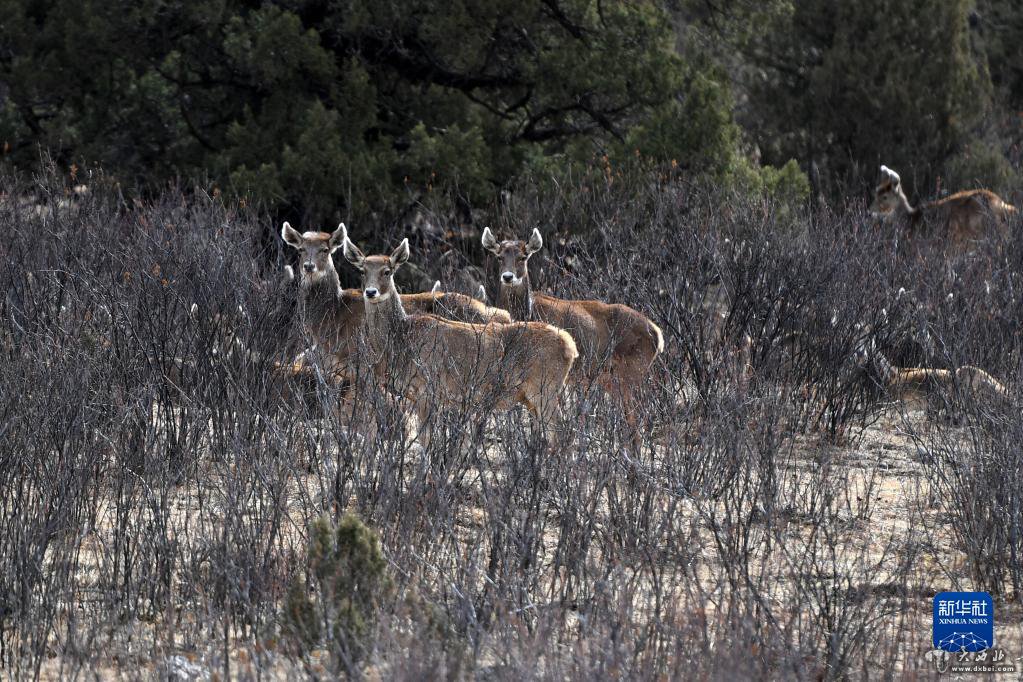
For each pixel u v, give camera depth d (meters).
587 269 50.84
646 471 29.83
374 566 22.64
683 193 56.56
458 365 34.88
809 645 22.91
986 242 54.78
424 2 68.06
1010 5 112.50
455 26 66.56
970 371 37.50
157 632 23.73
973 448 32.22
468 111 71.00
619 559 26.08
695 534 27.45
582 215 57.84
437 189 64.06
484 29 68.44
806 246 47.28
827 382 41.47
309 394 34.91
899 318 44.09
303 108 66.06
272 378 35.19
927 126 87.81
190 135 69.25
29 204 51.75
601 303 40.59
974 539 28.53
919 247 55.66
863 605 25.59
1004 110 103.50
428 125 69.69
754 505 29.89
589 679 20.47
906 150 87.44
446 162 64.69
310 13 70.62
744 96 97.31
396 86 73.31
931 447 35.97
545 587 25.77
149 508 28.39
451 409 31.39
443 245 63.41
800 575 25.30
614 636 21.06
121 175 64.44
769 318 44.25
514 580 24.22
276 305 39.19
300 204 65.31
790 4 79.69
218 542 25.34
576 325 39.56
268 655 21.78
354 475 28.50
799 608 24.00
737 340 43.12
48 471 27.92
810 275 44.72
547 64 69.38
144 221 48.28
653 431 34.31
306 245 41.56
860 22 90.12
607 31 70.19
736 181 66.19
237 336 36.72
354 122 66.12
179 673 21.56
